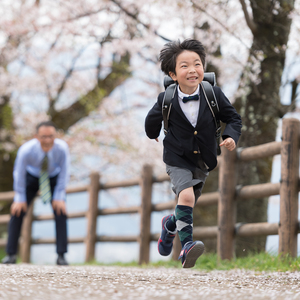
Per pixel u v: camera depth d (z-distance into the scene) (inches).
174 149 248.5
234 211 440.5
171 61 248.5
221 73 626.8
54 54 975.6
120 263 586.2
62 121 1034.1
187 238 236.8
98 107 1008.2
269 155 407.2
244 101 576.4
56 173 467.2
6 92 1007.0
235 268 364.2
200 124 243.3
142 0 705.6
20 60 1015.6
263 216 553.0
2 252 911.7
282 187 371.6
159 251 280.2
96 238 679.7
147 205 595.5
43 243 769.6
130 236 622.5
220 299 162.7
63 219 464.4
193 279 246.4
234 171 444.8
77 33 848.3
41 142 444.5
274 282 231.6
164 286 200.7
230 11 606.5
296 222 365.7
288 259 350.6
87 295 163.5
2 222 863.1
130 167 995.9
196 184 246.8
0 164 1056.2
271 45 537.6
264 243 538.9
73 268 350.0
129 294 169.5
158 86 860.6
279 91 556.1
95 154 1000.9
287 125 376.5
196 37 620.1
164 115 250.5
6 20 894.4
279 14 534.3
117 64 917.2
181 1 604.7
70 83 1017.5
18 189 462.3
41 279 210.5
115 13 815.7
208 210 607.8
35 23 888.9
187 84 242.5
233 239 437.1
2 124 1039.0
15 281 196.9
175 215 244.8
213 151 247.8
